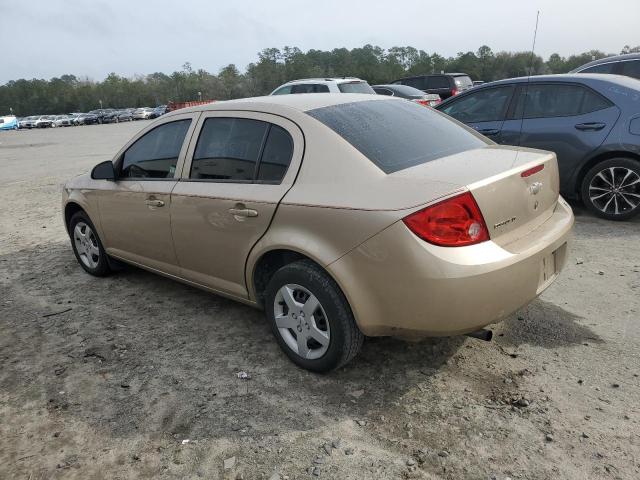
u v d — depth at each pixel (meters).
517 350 3.38
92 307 4.46
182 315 4.19
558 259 3.18
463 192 2.62
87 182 4.82
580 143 5.87
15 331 4.10
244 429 2.79
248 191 3.31
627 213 5.78
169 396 3.12
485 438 2.62
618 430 2.62
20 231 7.20
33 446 2.78
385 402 2.95
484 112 6.69
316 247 2.93
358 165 2.92
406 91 16.31
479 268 2.60
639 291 4.10
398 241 2.63
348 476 2.44
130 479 2.51
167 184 3.92
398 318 2.76
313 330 3.12
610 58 9.73
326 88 13.35
